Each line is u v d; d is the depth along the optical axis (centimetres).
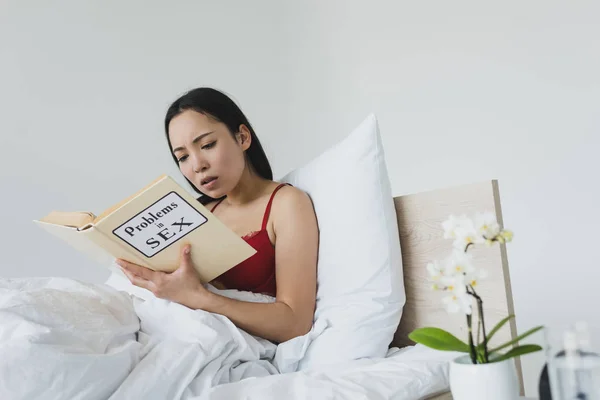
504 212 221
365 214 131
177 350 104
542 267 212
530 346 78
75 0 245
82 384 93
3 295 107
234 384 101
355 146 134
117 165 247
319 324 129
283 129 278
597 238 200
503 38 220
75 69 243
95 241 116
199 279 123
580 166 203
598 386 65
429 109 240
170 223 114
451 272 75
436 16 238
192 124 137
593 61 200
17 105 233
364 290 129
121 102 250
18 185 230
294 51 278
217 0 272
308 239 136
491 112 223
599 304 200
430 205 134
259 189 148
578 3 202
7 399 89
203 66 267
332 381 103
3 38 234
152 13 259
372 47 257
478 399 74
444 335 82
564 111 206
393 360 119
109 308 114
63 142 238
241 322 123
